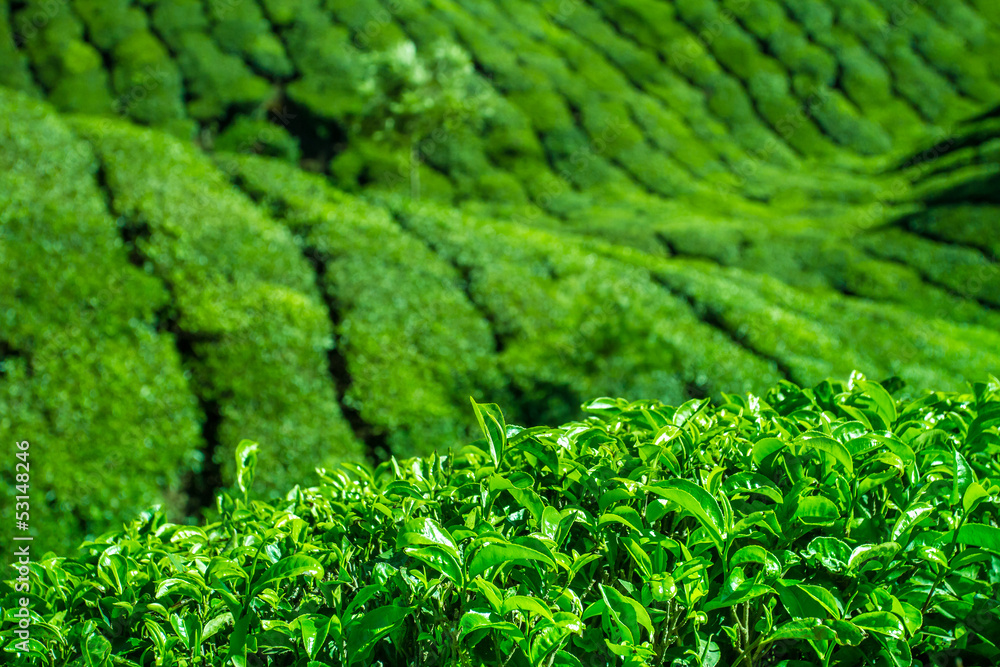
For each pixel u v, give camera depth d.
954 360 20.58
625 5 68.44
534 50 60.16
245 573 2.72
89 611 3.08
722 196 49.69
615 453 3.17
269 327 14.82
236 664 2.55
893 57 68.88
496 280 18.50
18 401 11.97
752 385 15.74
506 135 50.59
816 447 2.76
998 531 2.36
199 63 49.84
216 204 18.78
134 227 16.56
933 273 33.91
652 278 21.61
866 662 2.57
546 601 2.42
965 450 3.24
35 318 13.21
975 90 67.44
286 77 51.03
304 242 18.72
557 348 16.25
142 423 12.47
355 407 14.28
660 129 55.31
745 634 2.57
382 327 16.02
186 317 14.47
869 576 2.69
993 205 38.84
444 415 14.50
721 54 65.50
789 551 2.59
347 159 47.09
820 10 71.69
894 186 48.78
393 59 39.81
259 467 12.60
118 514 11.30
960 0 77.69
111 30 50.69
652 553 2.55
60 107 46.50
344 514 3.34
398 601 2.56
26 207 15.38
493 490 2.91
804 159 58.03
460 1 63.12
